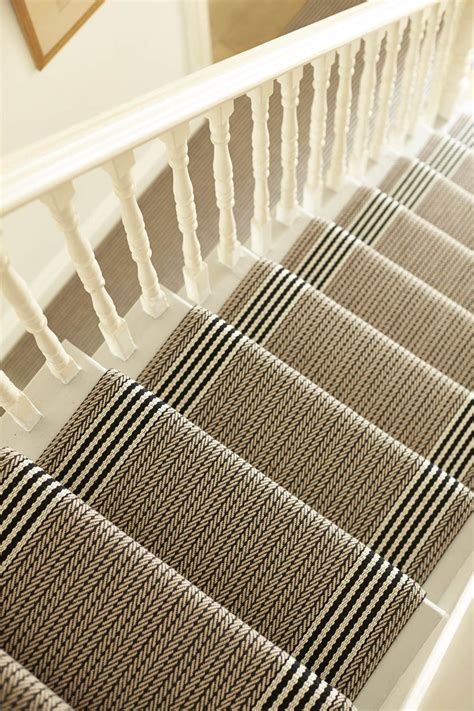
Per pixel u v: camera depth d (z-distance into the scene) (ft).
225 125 5.35
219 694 4.31
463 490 5.70
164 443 5.40
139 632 4.38
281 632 4.93
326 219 8.63
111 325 6.00
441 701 4.23
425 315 7.43
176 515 5.15
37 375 6.14
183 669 4.33
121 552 4.58
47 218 9.39
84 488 5.31
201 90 4.66
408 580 5.04
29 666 4.31
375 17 5.91
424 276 8.30
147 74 10.17
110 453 5.41
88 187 10.00
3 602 4.44
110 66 9.23
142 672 4.32
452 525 5.63
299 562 5.03
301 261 7.72
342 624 4.95
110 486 5.29
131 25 9.14
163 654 4.34
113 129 4.26
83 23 8.14
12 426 6.01
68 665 4.31
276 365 6.13
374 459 5.74
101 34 8.68
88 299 10.55
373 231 8.51
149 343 6.61
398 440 6.36
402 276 7.61
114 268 10.79
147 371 6.27
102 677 4.30
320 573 5.01
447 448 6.33
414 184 9.41
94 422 5.51
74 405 6.07
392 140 9.62
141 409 5.52
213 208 11.25
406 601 5.00
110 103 9.67
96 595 4.47
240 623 4.46
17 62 7.65
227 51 12.37
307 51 5.29
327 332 6.76
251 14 12.50
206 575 4.99
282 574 5.01
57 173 4.00
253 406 5.99
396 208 8.58
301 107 11.71
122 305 10.62
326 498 5.67
